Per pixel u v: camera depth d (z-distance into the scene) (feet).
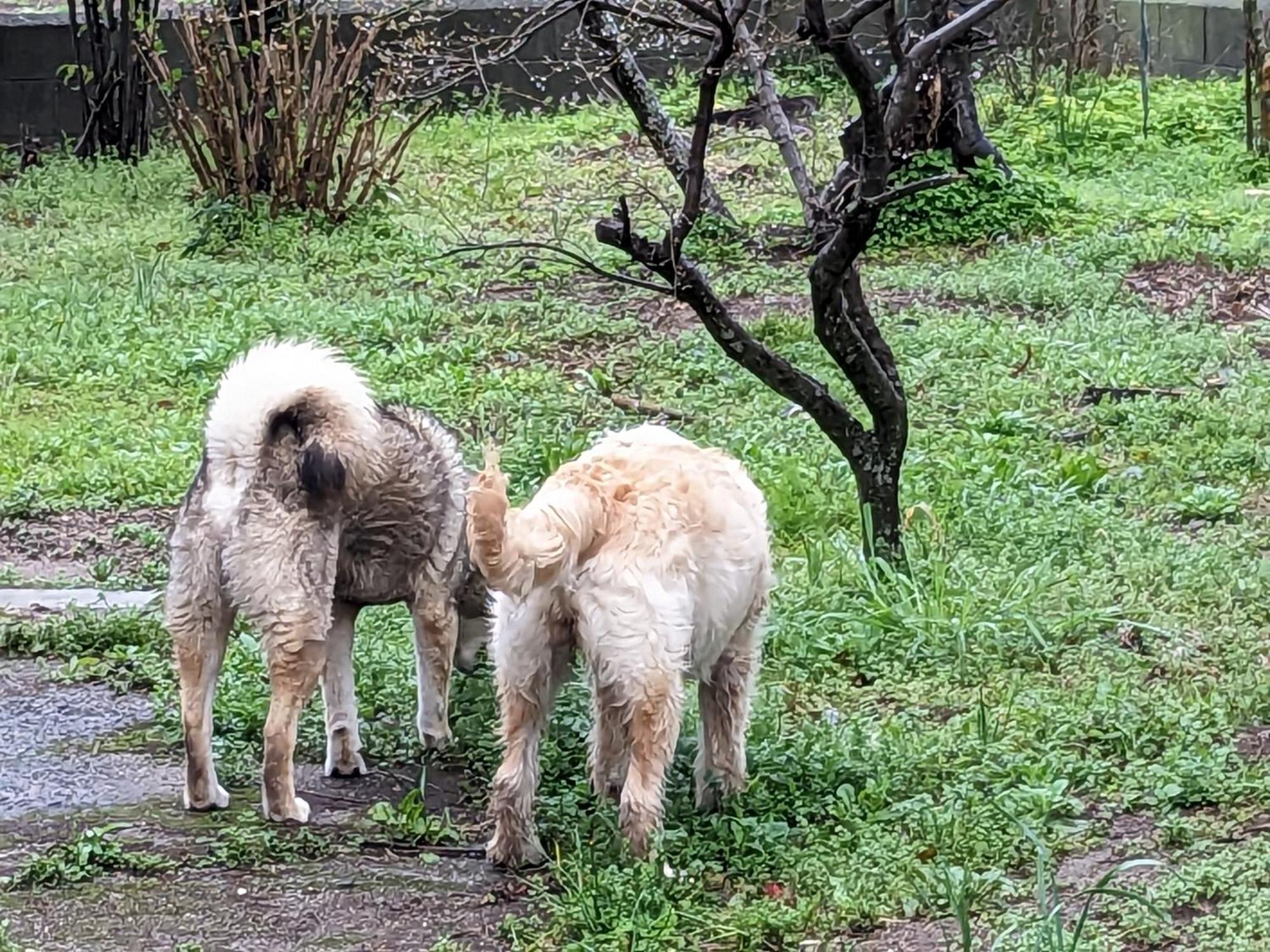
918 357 35.50
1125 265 42.32
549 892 16.83
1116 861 16.96
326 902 16.88
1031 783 18.44
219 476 18.08
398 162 49.57
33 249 46.55
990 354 35.63
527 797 17.21
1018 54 64.18
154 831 18.45
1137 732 19.48
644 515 16.65
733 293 41.39
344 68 48.08
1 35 57.82
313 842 17.94
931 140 46.83
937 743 19.52
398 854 17.84
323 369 18.25
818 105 58.85
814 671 21.85
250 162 48.08
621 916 16.06
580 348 37.22
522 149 56.29
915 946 15.58
